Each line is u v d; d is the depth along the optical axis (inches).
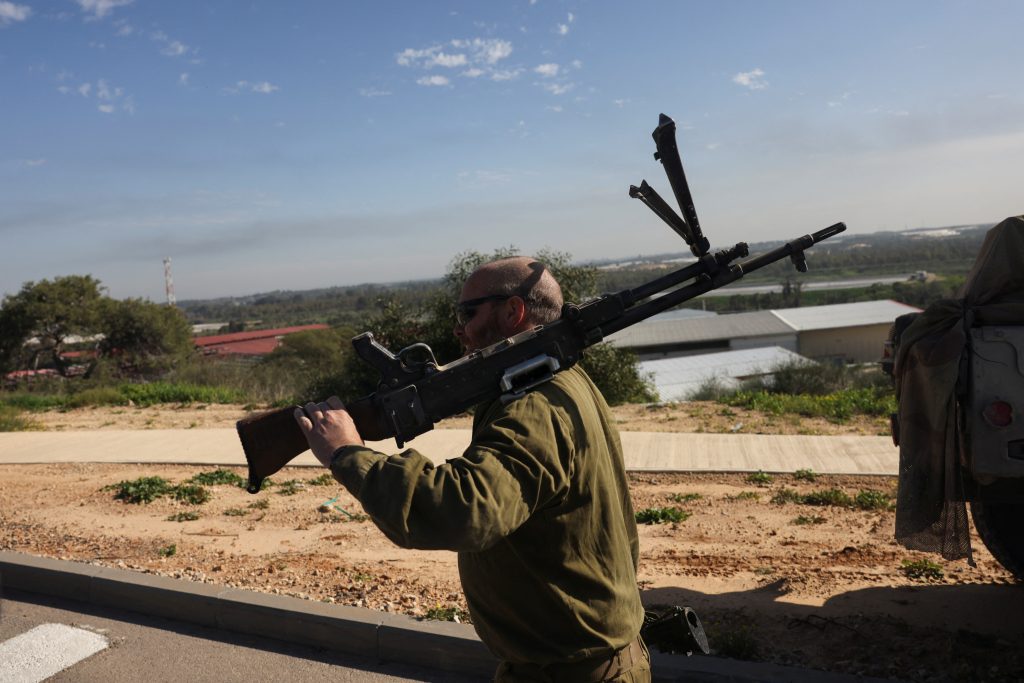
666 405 505.0
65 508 290.0
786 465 313.4
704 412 465.4
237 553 231.0
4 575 216.2
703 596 184.2
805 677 139.0
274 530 255.6
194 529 258.5
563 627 70.4
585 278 555.8
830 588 186.4
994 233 148.5
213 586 195.3
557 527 69.3
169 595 193.2
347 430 69.9
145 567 216.8
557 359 73.0
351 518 267.1
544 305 77.7
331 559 222.8
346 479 64.7
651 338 1999.3
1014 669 141.1
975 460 141.5
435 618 172.9
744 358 1293.1
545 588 70.1
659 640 86.7
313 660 169.0
